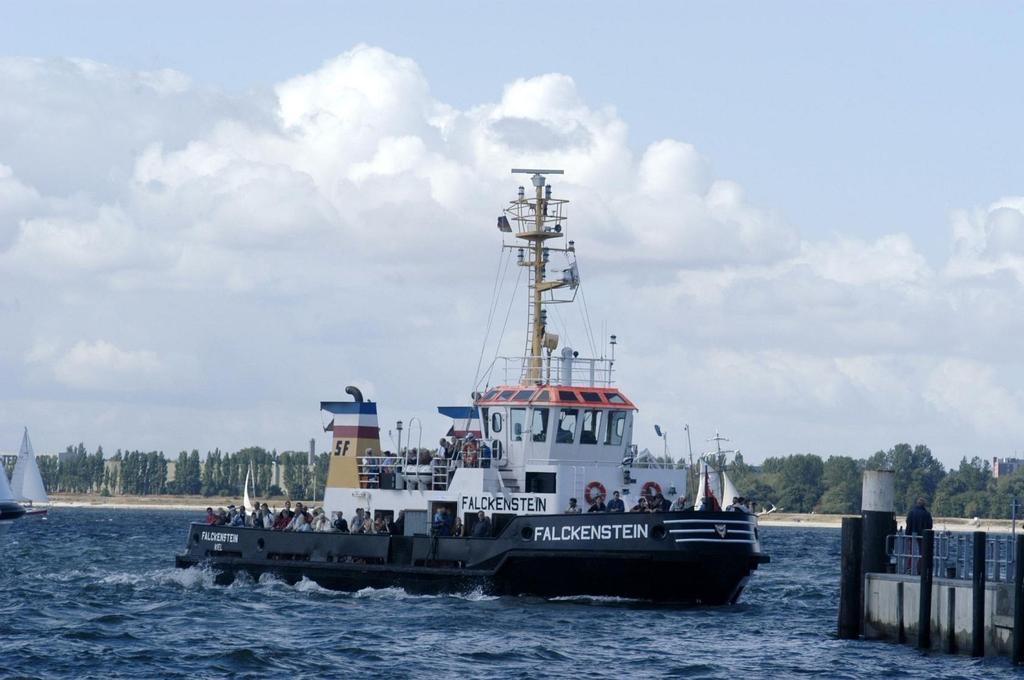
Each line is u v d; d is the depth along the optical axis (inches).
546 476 6963.6
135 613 6594.5
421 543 6860.2
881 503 5856.3
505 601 6663.4
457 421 7829.7
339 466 7470.5
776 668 5177.2
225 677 4990.2
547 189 7273.6
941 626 5497.1
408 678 4965.6
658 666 5206.7
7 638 5861.2
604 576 6432.1
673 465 7244.1
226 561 7613.2
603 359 7229.3
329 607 6633.9
